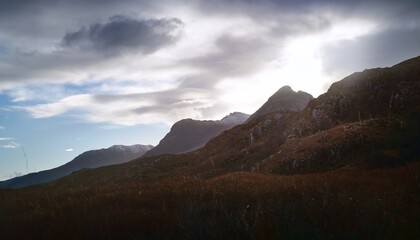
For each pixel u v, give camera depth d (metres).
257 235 4.35
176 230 4.82
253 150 74.44
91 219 5.35
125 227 4.96
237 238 4.34
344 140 42.00
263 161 55.41
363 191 6.55
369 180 8.48
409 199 5.73
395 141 34.25
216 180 12.49
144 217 5.54
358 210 4.98
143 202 7.23
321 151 43.16
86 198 8.23
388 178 8.49
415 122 42.06
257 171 50.12
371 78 71.44
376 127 43.56
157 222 5.23
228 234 4.55
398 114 52.38
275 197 6.70
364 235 4.04
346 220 4.61
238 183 10.39
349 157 36.41
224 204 5.96
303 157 43.88
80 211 6.23
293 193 7.25
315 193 7.00
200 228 4.52
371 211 4.78
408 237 3.88
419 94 56.16
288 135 73.31
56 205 7.27
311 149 45.62
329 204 5.65
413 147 30.78
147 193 8.72
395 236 3.96
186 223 4.70
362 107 63.44
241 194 7.45
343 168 28.92
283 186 8.46
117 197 8.10
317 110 71.94
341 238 4.01
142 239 4.43
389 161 25.52
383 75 70.38
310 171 39.47
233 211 5.80
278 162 48.53
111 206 6.75
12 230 5.01
